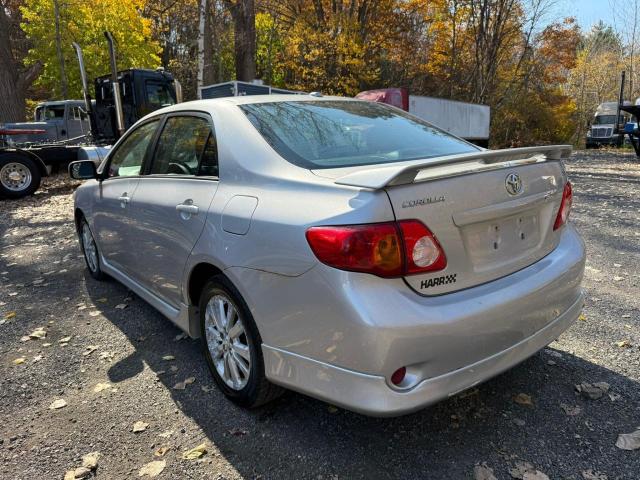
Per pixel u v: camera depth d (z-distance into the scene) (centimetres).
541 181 244
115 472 225
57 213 904
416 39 3109
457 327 197
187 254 278
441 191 202
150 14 2695
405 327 187
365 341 187
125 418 264
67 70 2288
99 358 333
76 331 378
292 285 209
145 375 309
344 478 215
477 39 3075
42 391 295
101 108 1316
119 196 370
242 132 268
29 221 841
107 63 2319
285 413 263
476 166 216
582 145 4316
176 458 232
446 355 197
